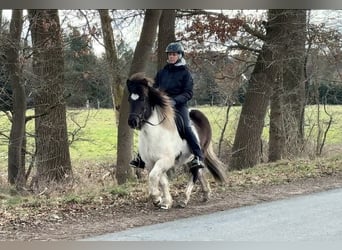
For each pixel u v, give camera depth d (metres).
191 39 16.16
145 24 13.87
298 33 16.80
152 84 8.11
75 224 7.32
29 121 15.48
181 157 8.47
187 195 8.56
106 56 15.74
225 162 17.39
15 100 13.60
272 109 17.73
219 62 17.45
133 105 7.79
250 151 16.47
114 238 6.49
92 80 15.78
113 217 7.79
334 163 13.87
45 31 13.61
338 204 8.65
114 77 16.00
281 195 9.62
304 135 18.52
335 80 18.70
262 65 16.50
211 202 8.99
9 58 12.99
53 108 14.75
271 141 17.84
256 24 16.41
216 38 16.09
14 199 9.21
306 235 6.62
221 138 17.50
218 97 18.53
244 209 8.34
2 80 13.83
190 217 7.77
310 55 18.03
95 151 18.28
